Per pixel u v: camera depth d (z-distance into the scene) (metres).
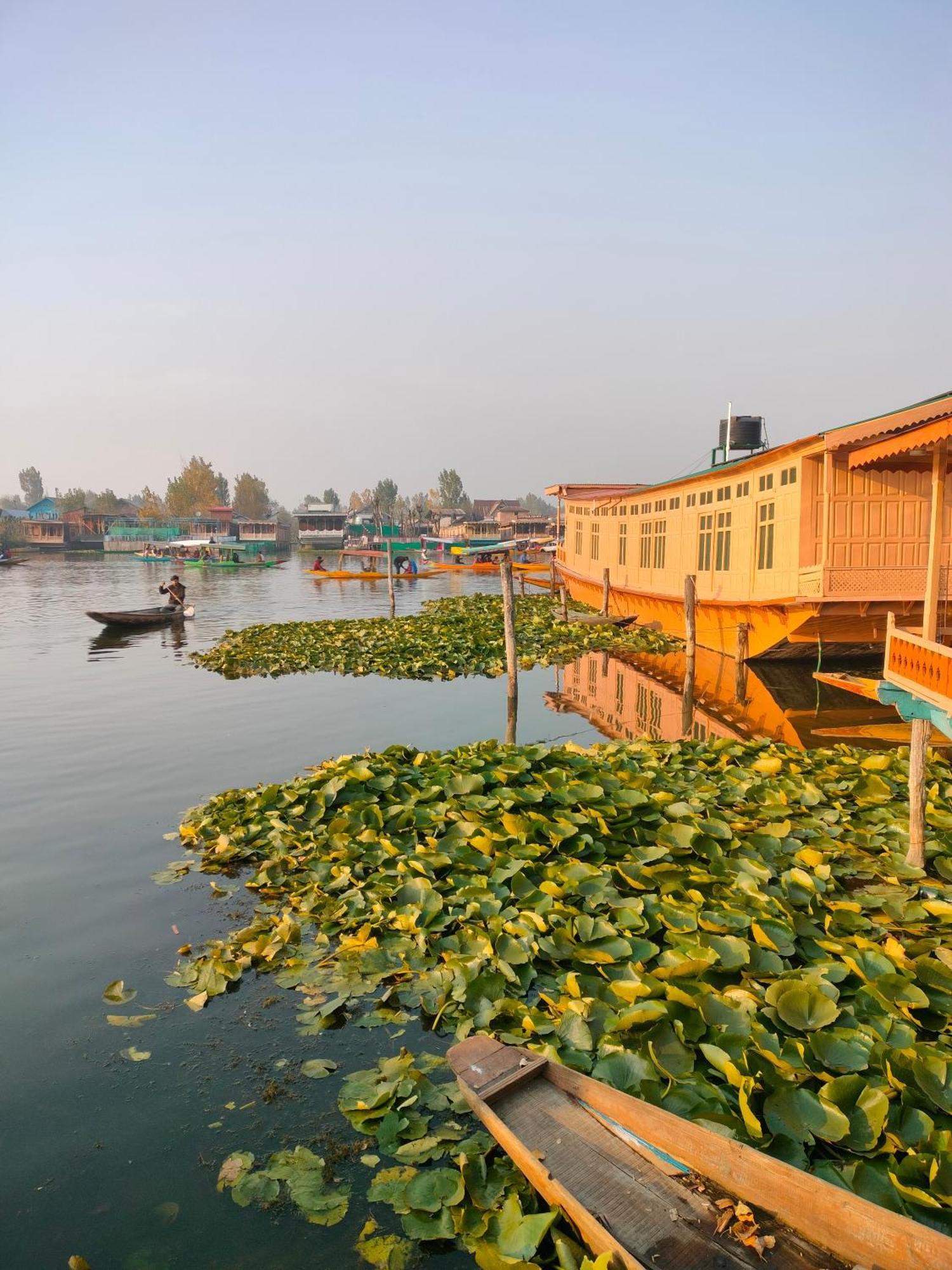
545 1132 3.80
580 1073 4.40
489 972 5.66
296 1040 5.21
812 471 15.98
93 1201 3.94
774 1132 3.90
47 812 9.78
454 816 8.59
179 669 20.70
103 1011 5.58
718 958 5.60
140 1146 4.30
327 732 14.08
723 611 19.84
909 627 16.25
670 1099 4.17
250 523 102.12
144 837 8.94
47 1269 3.55
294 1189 3.95
